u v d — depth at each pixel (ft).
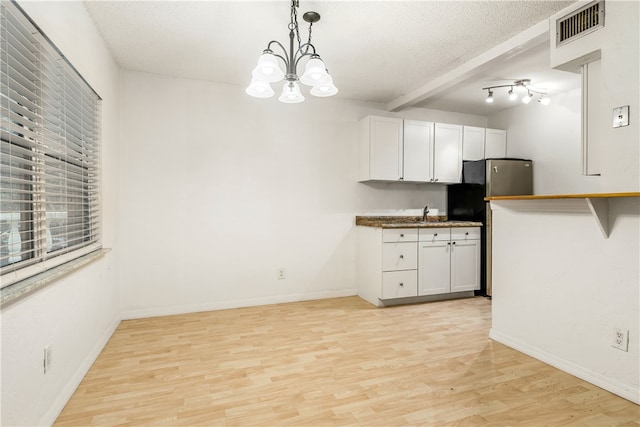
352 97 13.71
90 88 7.93
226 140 12.03
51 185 5.81
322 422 5.64
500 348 8.61
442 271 13.08
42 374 5.27
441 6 7.54
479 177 13.87
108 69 9.43
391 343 8.95
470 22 8.22
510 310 8.71
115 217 10.25
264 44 9.27
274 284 12.74
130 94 10.94
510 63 10.59
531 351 8.13
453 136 14.44
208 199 11.82
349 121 13.88
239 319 10.88
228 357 8.09
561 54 7.84
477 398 6.35
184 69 10.89
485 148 15.06
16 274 4.81
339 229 13.73
